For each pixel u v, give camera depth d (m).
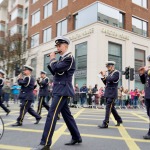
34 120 9.18
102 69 23.09
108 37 24.05
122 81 24.75
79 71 24.86
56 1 29.95
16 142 5.31
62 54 4.81
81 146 5.02
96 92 19.30
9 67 31.16
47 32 31.19
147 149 4.91
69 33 26.45
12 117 10.14
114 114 8.01
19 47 31.77
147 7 29.23
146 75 6.22
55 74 4.81
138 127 7.90
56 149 4.72
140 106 21.22
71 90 4.77
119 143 5.40
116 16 25.45
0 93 10.61
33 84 7.91
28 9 36.78
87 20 24.80
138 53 26.97
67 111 4.97
